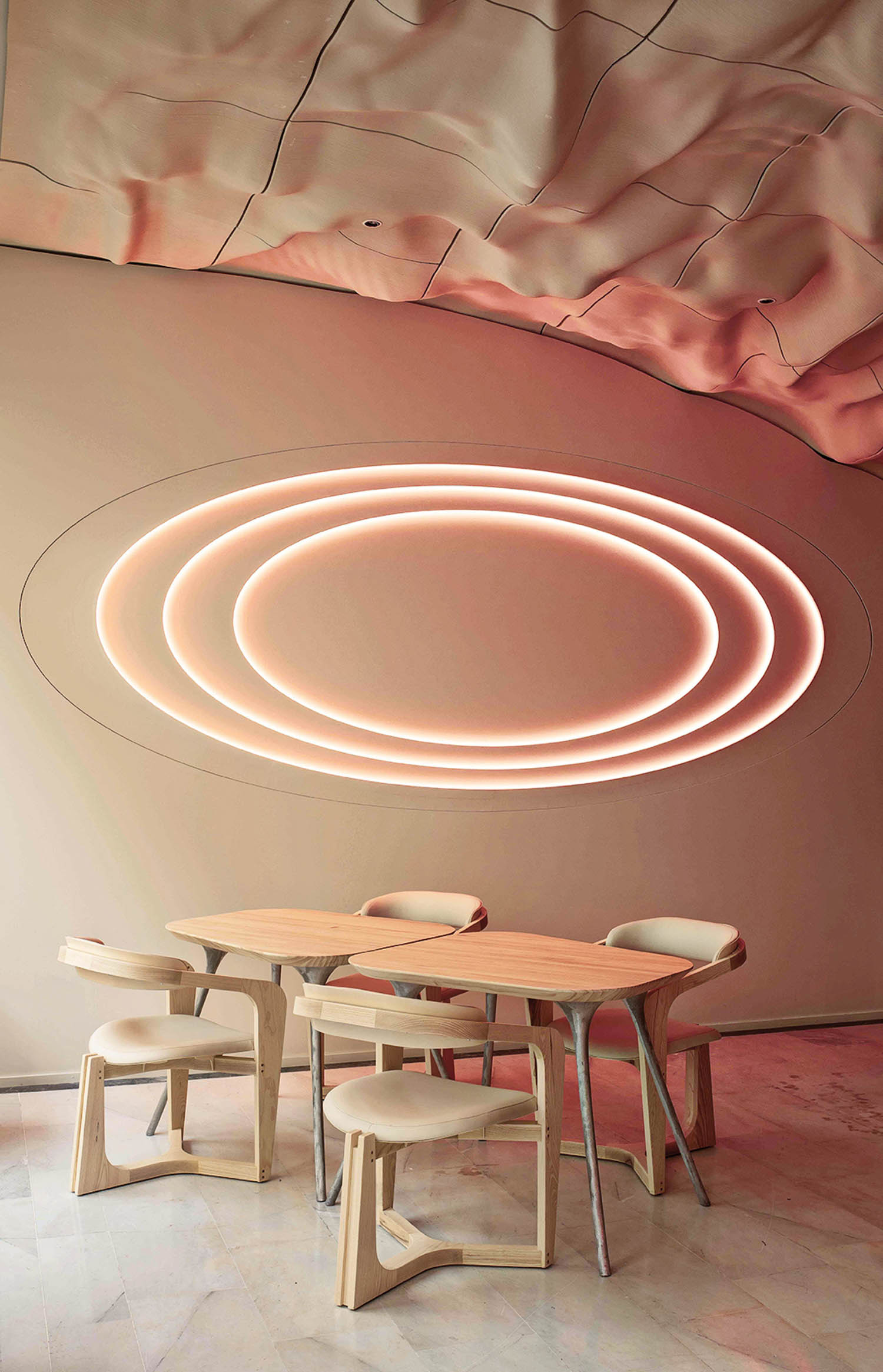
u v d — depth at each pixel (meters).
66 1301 2.59
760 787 5.53
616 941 3.97
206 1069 3.37
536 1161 3.62
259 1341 2.43
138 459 4.29
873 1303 2.64
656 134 2.80
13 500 4.19
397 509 4.76
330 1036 4.81
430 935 3.70
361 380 4.54
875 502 5.39
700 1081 3.76
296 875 4.76
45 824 4.39
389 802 4.92
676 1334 2.48
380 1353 2.38
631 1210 3.21
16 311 4.16
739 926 5.48
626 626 5.12
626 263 3.39
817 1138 3.87
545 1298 2.65
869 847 5.70
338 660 4.86
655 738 5.31
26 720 4.36
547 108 2.59
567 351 4.82
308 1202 3.21
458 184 3.11
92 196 3.34
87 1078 3.28
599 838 5.25
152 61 2.59
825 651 5.41
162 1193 3.26
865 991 5.69
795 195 3.13
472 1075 4.66
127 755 4.52
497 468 4.73
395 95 2.69
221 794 4.66
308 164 3.02
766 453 5.13
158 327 4.32
